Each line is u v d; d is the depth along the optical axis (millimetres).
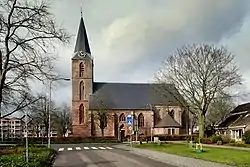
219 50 60219
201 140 57750
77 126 92000
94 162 26969
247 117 63469
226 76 59750
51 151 35250
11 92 25328
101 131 91688
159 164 24391
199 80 60875
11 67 22688
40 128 88938
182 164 23672
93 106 92375
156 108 95000
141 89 98375
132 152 40312
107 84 97750
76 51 94688
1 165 16812
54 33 22984
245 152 33094
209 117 84062
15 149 33594
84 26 96125
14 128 92000
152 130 93625
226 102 80188
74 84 93438
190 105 62281
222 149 39062
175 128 90688
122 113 93750
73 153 40188
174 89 65188
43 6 22547
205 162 23844
